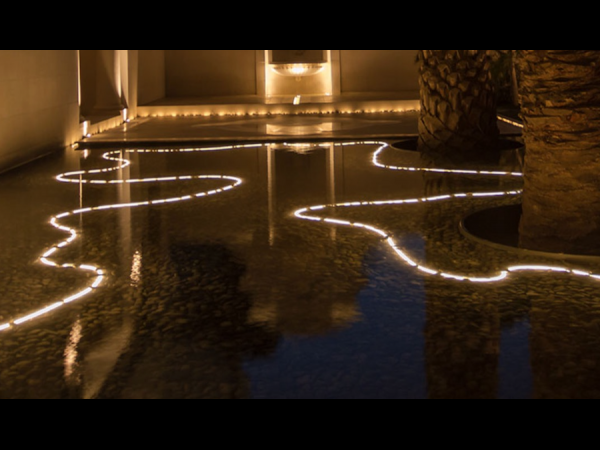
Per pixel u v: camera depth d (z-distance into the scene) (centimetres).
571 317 473
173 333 462
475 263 595
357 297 520
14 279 577
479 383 383
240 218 773
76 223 761
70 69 1397
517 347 429
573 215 607
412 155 1206
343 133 1463
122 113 1745
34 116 1216
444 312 487
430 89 1205
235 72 2252
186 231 720
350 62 2252
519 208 773
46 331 469
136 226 745
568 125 598
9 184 994
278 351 430
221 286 550
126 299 525
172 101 2075
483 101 1200
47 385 392
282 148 1325
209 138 1408
